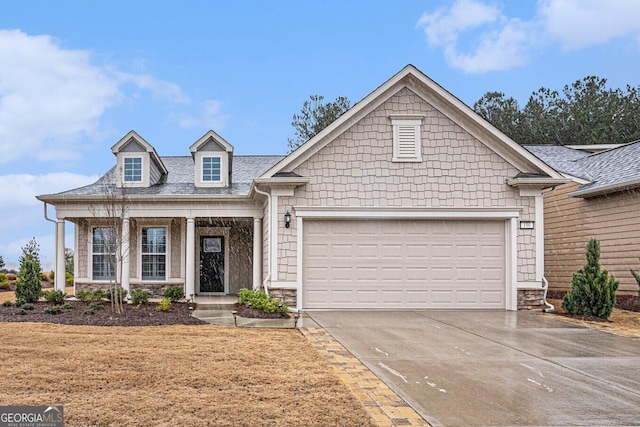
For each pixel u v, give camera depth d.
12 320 11.57
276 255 13.83
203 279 19.80
